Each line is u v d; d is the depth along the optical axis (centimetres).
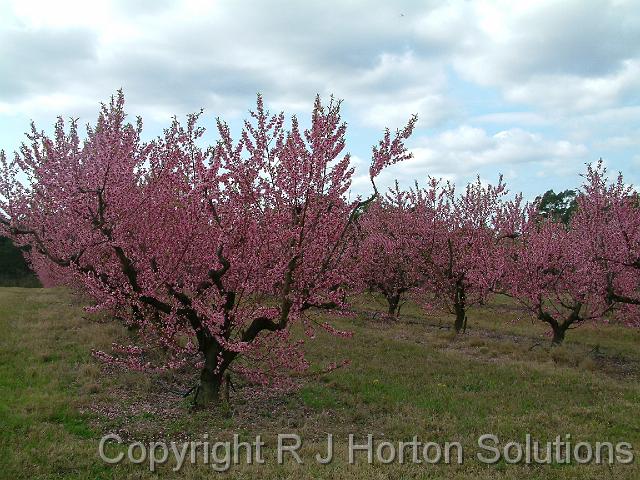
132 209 820
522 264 1430
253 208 753
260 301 809
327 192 748
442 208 1811
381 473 541
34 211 972
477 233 1720
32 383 833
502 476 546
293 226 745
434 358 1135
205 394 782
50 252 945
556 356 1202
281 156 732
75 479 513
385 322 1756
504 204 1784
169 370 921
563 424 716
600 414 763
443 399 825
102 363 963
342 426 707
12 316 1474
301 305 764
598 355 1301
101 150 779
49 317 1453
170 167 775
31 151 926
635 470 561
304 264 778
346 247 889
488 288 1484
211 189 742
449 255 1600
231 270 757
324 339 1308
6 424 639
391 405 790
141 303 804
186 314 786
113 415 714
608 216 1280
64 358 996
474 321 1862
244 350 736
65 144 887
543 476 548
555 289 1420
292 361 842
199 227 788
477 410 773
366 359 1105
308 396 827
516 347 1308
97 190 755
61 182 787
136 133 908
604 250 1235
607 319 1606
